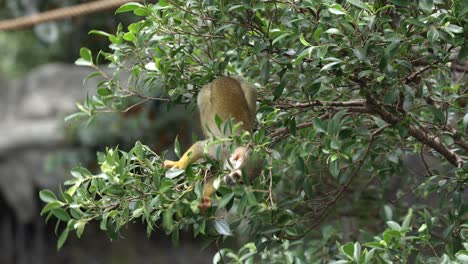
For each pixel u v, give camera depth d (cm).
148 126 2089
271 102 782
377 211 1019
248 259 875
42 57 3400
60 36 2486
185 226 718
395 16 754
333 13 672
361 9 668
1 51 3516
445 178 767
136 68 780
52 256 3008
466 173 738
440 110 757
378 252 717
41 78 2786
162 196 643
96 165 2247
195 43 783
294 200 772
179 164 742
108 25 2183
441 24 641
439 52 699
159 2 711
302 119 842
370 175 961
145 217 669
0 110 2791
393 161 793
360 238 1013
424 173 980
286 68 721
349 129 702
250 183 694
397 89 686
